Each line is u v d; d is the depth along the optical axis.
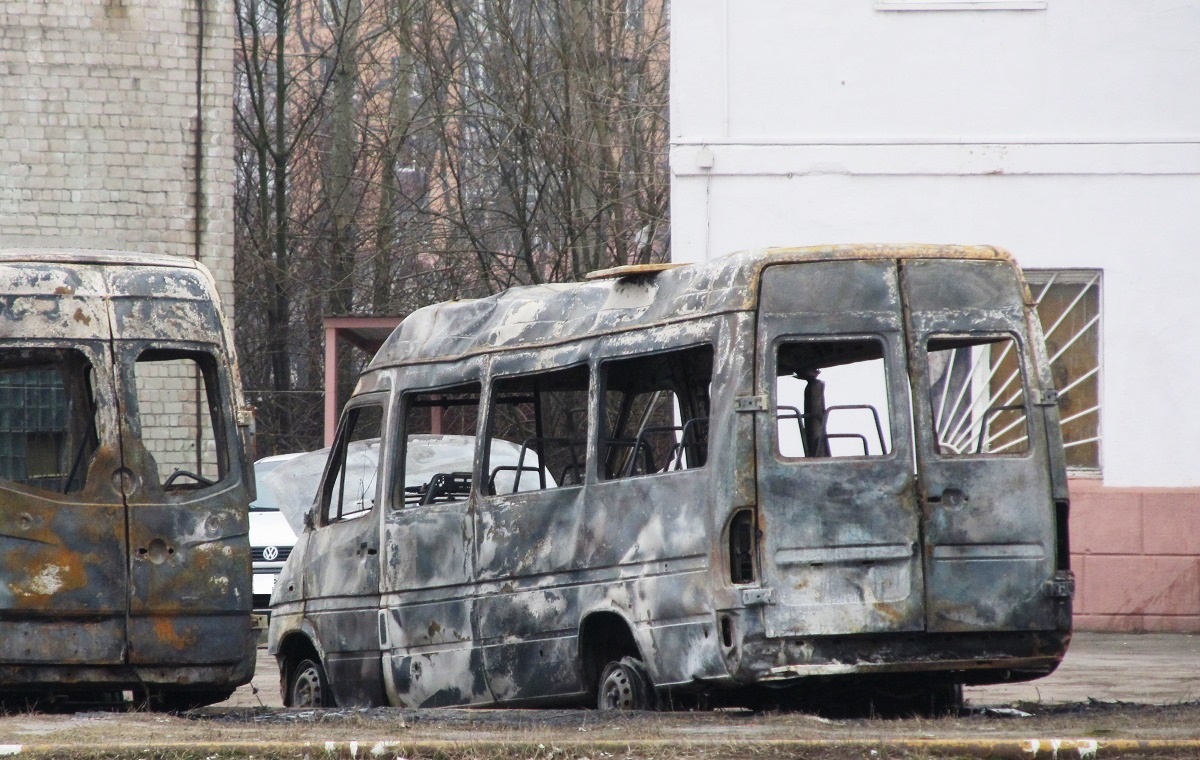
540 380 40.91
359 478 45.47
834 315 34.41
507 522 38.91
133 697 38.78
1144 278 61.91
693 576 34.16
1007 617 34.22
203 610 37.66
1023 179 62.31
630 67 121.94
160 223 76.94
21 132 75.69
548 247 123.81
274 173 129.38
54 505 36.72
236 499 38.34
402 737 29.69
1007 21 62.62
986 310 35.06
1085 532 61.44
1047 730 30.77
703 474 34.25
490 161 123.25
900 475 34.06
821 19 63.00
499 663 38.84
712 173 63.00
